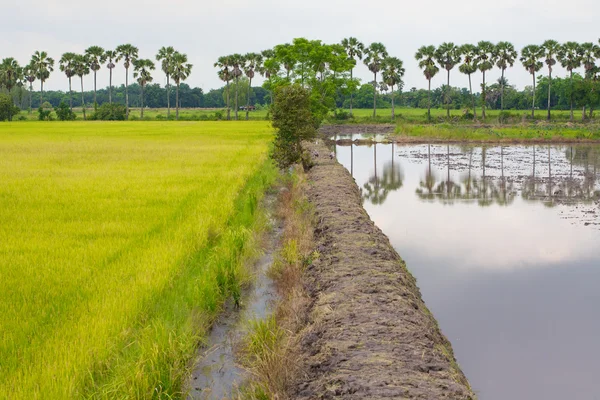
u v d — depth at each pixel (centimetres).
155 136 5134
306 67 5309
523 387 765
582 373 802
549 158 4144
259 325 786
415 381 593
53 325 746
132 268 998
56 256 1072
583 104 8775
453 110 13075
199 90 17825
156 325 737
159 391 607
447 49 9450
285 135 2556
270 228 1511
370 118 9438
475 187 2705
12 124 8194
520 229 1731
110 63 11031
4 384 596
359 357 653
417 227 1762
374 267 1007
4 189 1864
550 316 1012
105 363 652
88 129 6562
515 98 12862
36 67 10588
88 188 1900
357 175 3216
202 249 1174
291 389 636
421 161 4006
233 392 679
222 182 2042
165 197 1723
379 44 9962
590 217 1933
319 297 888
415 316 793
